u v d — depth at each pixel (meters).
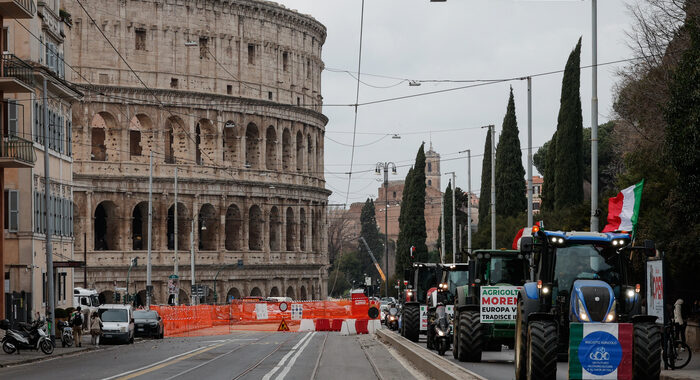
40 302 87.00
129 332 83.12
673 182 58.47
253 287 170.00
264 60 170.25
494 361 47.47
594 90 54.47
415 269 70.38
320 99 189.62
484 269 47.66
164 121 154.88
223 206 163.38
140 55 153.38
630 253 34.91
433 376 38.81
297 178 179.38
